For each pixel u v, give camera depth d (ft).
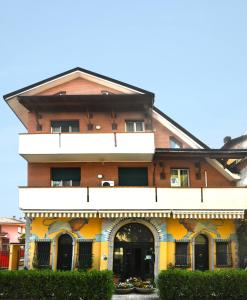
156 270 83.35
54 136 87.10
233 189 84.58
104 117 93.86
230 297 64.23
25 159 90.02
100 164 91.20
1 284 64.49
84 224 86.28
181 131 95.35
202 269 85.40
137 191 84.17
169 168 91.30
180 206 83.56
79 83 98.37
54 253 84.99
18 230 164.55
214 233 86.07
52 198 83.87
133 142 86.58
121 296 73.05
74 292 63.57
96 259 84.58
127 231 87.20
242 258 85.56
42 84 95.45
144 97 89.61
